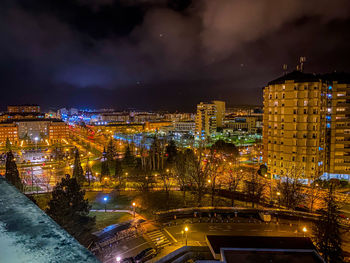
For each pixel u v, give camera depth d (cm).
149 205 5600
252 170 9719
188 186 7056
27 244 211
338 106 8206
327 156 8369
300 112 7825
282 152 8188
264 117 9338
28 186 7869
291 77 8181
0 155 13862
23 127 19012
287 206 5459
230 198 6450
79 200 3566
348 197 6700
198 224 4425
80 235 3484
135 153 13650
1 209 265
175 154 10625
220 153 10131
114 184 7738
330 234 3512
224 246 3241
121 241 3794
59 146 17850
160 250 3538
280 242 3188
